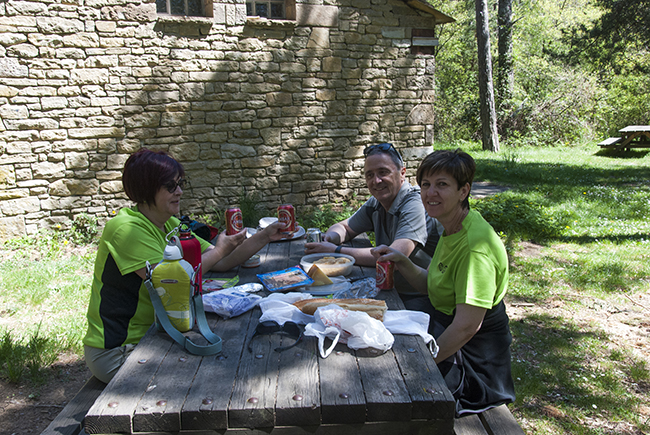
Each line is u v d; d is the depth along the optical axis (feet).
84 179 20.75
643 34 54.19
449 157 6.62
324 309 5.81
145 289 6.86
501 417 6.47
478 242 6.41
